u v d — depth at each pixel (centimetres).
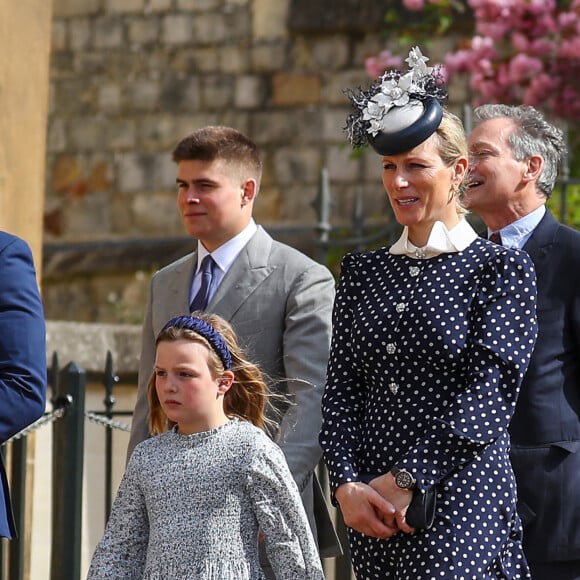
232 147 1220
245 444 1013
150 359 1260
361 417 1033
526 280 993
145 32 3375
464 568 952
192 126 3338
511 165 1187
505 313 980
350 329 1046
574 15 2367
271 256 1220
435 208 1018
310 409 1151
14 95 1678
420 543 961
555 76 2381
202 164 1214
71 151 3422
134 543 1035
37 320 1035
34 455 1758
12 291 1030
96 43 3403
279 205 3259
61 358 1892
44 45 1717
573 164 2456
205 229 1216
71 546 1477
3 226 1662
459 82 3053
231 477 1007
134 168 3375
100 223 3394
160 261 3319
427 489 948
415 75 1026
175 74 3356
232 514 1005
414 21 3114
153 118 3369
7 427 1003
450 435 949
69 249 3362
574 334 1130
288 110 3269
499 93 2419
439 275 1005
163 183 3356
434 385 985
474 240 1020
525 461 1118
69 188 3419
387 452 991
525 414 1124
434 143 1016
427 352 984
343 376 1046
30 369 1017
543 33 2398
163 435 1045
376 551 999
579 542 1116
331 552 1188
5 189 1666
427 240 1025
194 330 1038
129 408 1927
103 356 1916
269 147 3275
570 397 1129
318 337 1176
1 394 1002
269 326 1192
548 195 1210
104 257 3341
